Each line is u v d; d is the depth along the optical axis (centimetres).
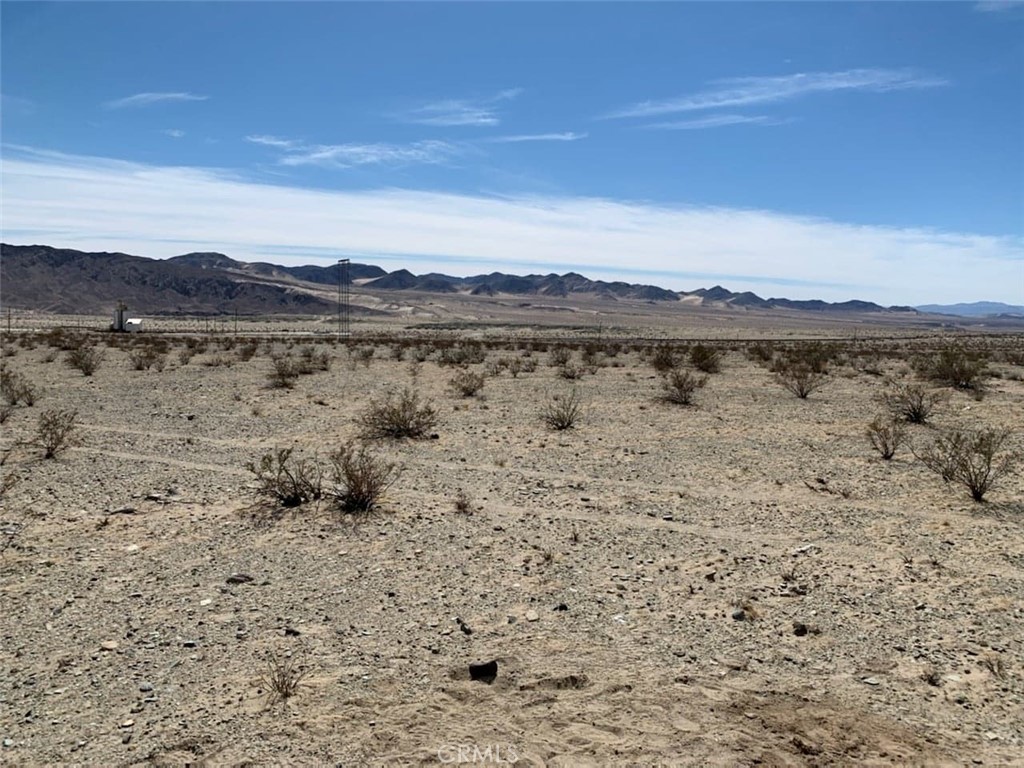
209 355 4728
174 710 516
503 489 1188
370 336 9638
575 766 461
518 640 635
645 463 1409
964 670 591
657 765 463
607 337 10562
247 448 1498
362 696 539
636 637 645
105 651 603
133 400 2244
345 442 1576
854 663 601
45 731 488
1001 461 1424
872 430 1769
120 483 1179
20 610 680
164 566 806
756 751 479
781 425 1880
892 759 471
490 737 492
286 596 728
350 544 892
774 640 643
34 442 1477
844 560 863
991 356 5228
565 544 909
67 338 6166
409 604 712
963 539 947
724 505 1110
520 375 3331
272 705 524
